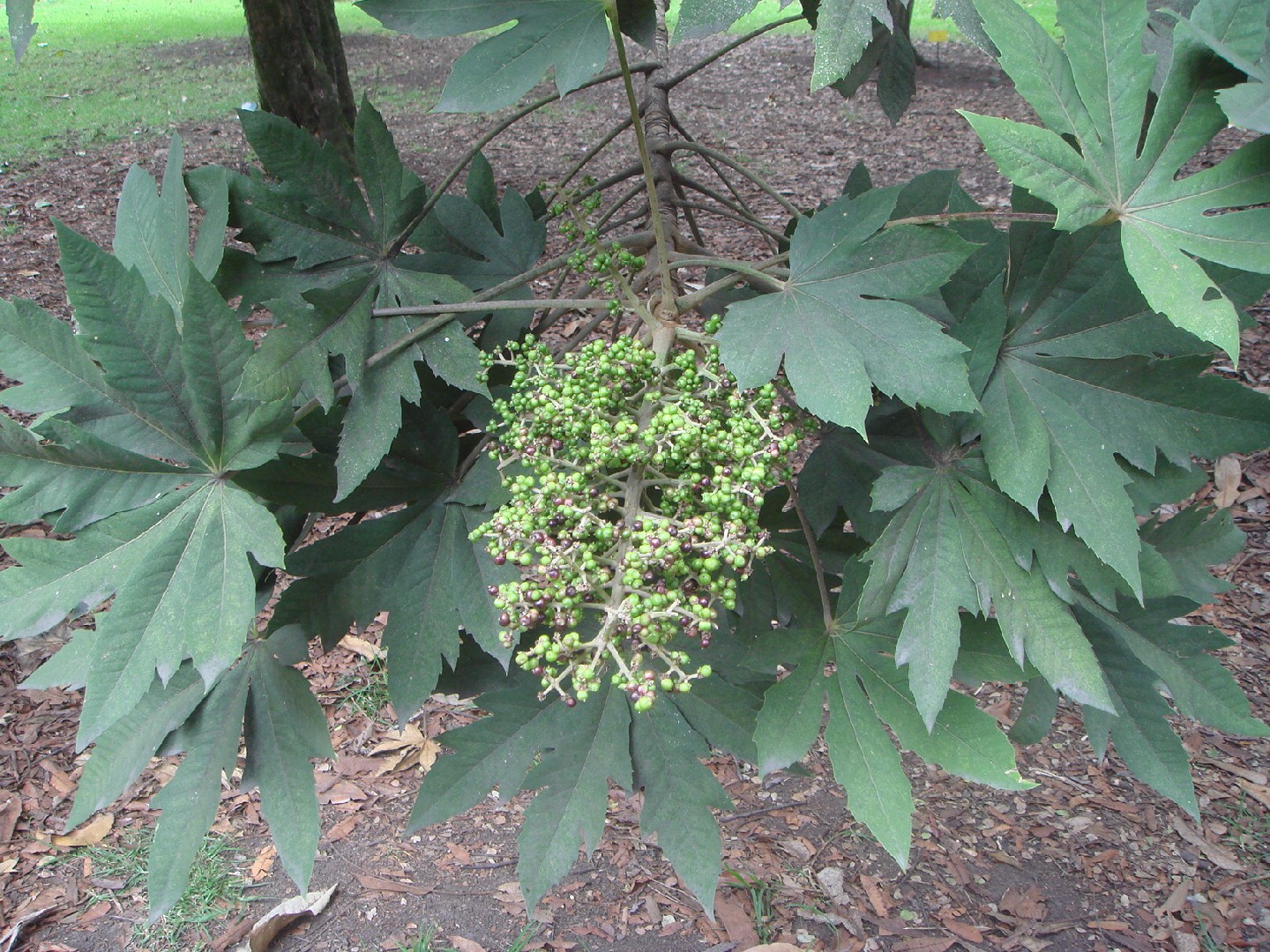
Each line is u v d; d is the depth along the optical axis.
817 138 9.89
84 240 1.16
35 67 13.98
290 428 1.37
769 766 1.32
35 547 1.20
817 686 1.37
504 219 1.72
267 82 8.33
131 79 13.23
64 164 9.33
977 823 3.79
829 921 3.35
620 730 1.46
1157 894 3.44
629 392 1.29
